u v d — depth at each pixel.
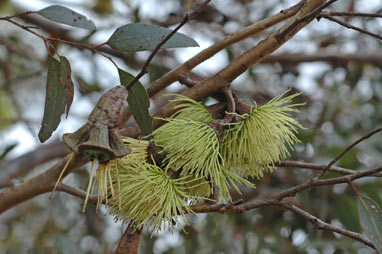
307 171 1.47
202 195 1.07
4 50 1.83
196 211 1.05
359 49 1.77
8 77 1.88
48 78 1.10
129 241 1.06
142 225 1.06
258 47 1.09
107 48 1.64
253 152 1.08
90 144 0.98
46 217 1.84
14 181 1.41
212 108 1.10
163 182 1.04
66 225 1.72
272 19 1.10
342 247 1.45
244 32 1.10
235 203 1.04
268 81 1.86
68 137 0.99
